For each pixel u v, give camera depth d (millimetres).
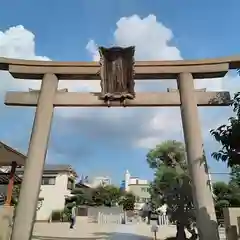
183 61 10930
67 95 10773
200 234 9047
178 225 16281
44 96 10719
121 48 10648
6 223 13719
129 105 10586
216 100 10523
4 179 22000
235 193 26438
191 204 15953
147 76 10984
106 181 69125
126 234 23266
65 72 10938
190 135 10031
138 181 79500
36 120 10445
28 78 11359
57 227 29188
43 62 11086
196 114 10297
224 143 7852
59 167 44594
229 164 7855
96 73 10828
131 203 55219
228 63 10812
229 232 11570
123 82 10547
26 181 9742
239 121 7699
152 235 22656
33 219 9453
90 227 29953
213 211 9188
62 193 42688
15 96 10922
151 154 22078
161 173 18938
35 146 10117
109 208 43344
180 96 10680
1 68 11297
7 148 15625
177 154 21594
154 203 23141
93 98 10680
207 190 9391
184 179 16422
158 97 10664
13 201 23406
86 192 49500
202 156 9750
